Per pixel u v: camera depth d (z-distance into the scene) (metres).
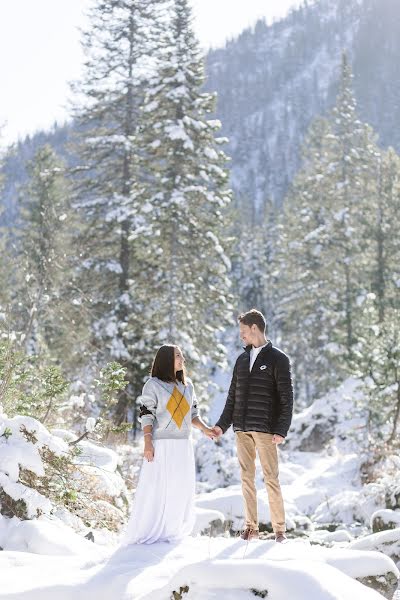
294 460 25.20
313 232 45.38
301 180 56.72
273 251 73.94
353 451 24.41
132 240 26.39
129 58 31.16
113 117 31.09
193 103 26.97
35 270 17.11
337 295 43.44
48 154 40.12
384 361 21.16
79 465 8.38
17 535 6.47
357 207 44.72
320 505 15.33
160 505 6.25
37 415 9.82
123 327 25.11
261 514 11.26
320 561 5.66
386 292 40.81
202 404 25.48
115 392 10.09
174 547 5.97
